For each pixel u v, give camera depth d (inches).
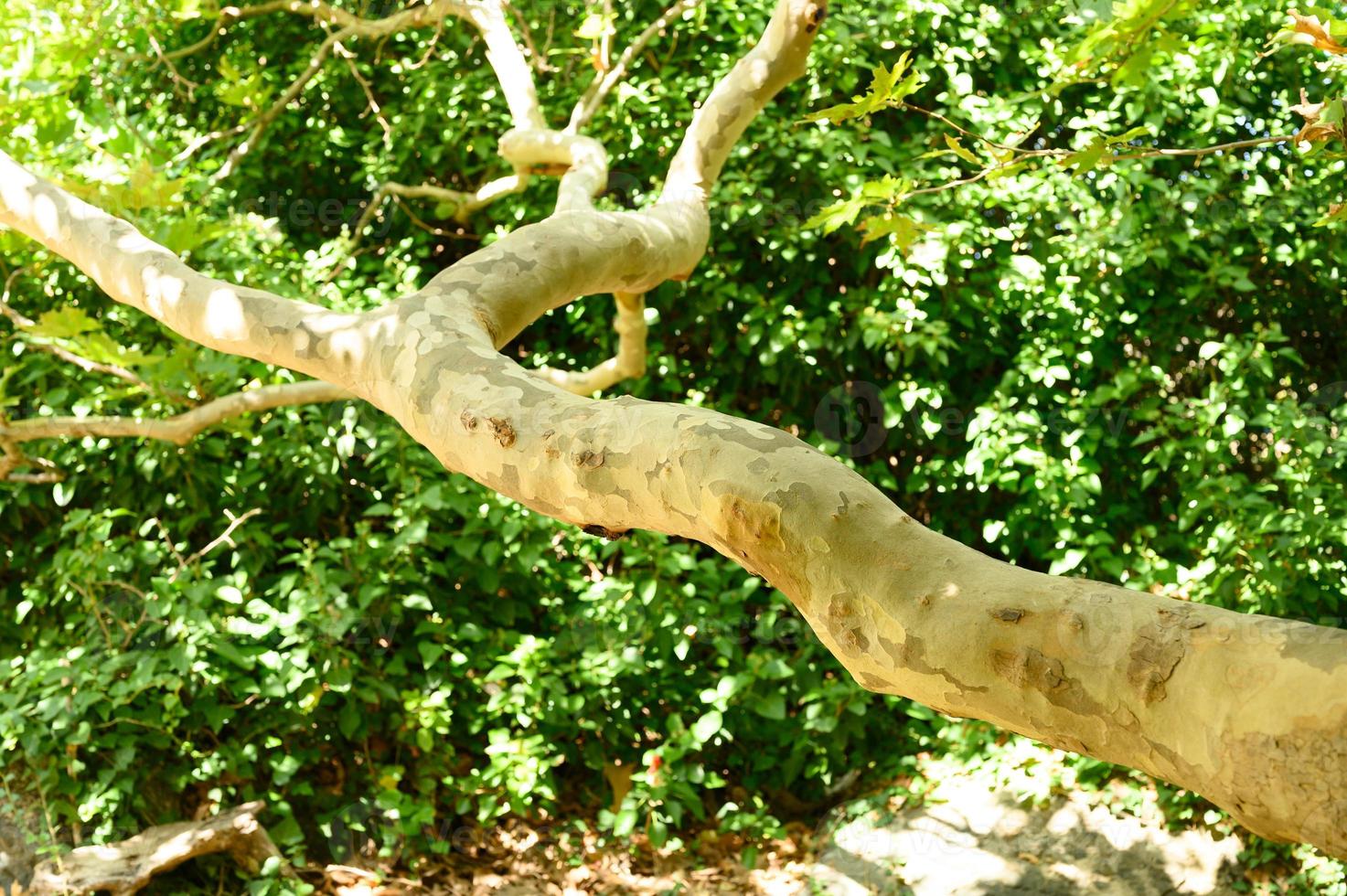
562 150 123.4
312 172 239.5
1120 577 195.5
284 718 180.9
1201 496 188.7
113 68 217.2
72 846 168.4
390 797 179.6
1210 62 201.9
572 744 201.2
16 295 195.8
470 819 192.7
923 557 32.0
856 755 201.2
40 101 180.2
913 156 198.4
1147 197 206.7
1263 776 25.1
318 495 200.8
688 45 219.6
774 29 88.5
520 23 189.0
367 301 208.2
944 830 180.9
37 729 171.9
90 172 194.2
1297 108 70.0
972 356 210.2
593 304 219.0
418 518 189.8
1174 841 173.5
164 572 183.9
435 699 184.2
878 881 175.8
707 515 35.5
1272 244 208.1
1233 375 196.2
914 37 210.2
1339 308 212.7
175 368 154.6
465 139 226.7
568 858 187.5
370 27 178.5
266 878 167.8
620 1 216.5
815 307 214.1
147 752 176.9
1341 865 164.2
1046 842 176.2
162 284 62.9
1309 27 70.2
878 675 32.2
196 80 243.8
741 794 200.1
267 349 57.6
